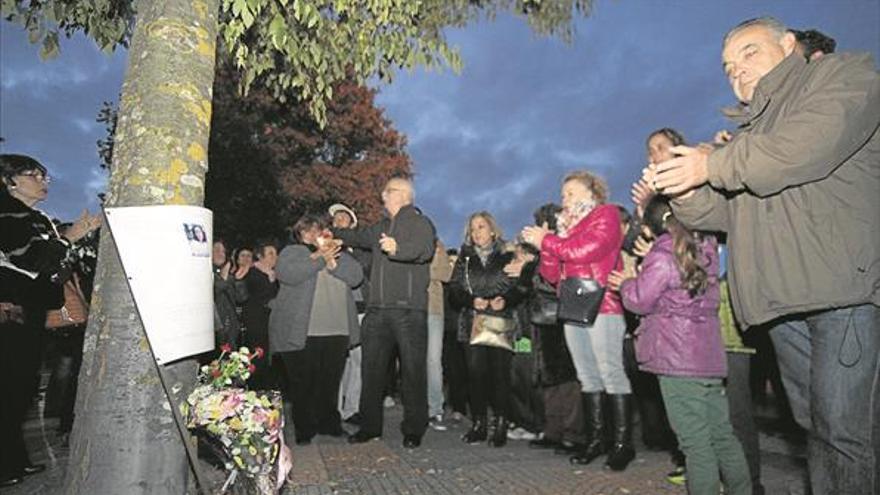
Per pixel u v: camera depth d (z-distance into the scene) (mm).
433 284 8047
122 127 2783
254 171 22828
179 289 2672
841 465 2627
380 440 7039
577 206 5668
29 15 4270
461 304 7105
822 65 2717
